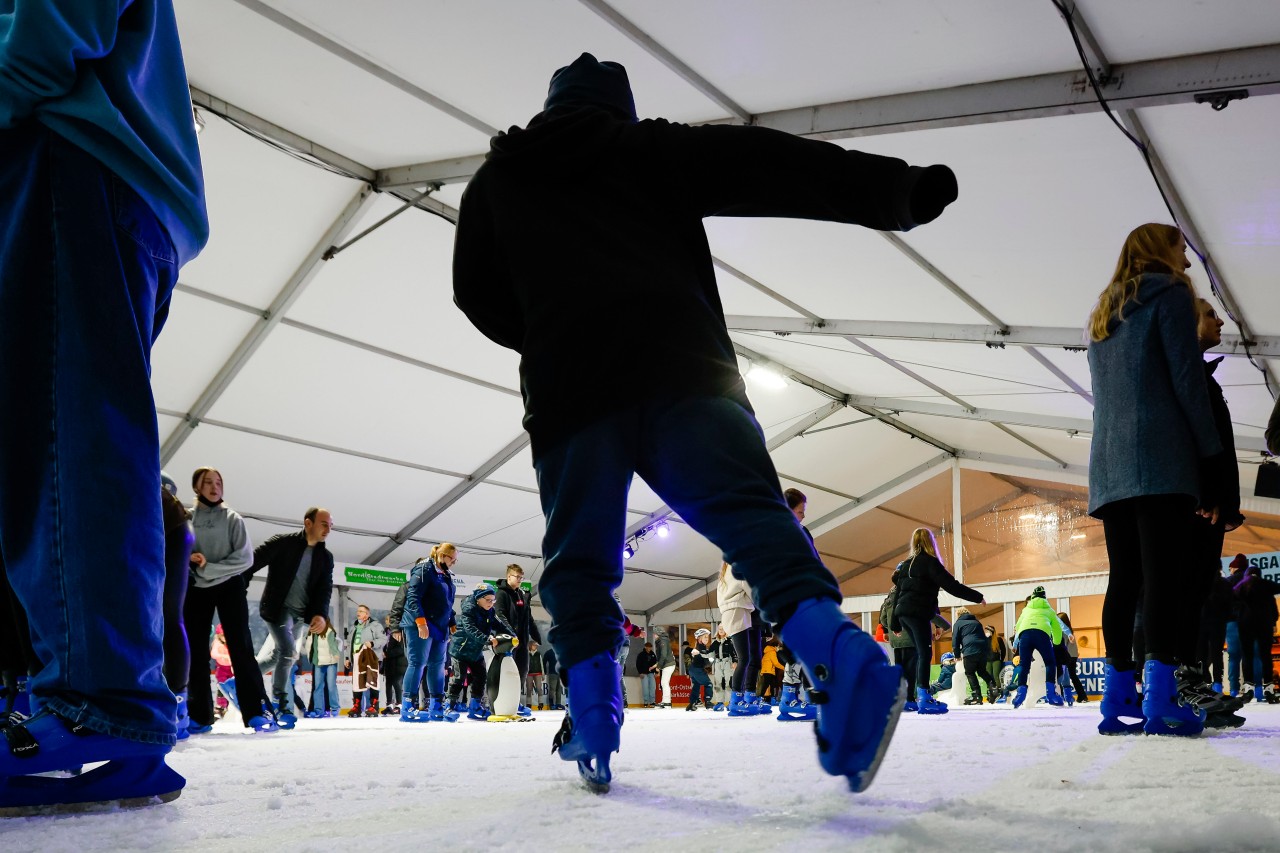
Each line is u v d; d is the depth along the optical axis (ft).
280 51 21.63
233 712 30.40
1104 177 18.25
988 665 45.57
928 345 33.81
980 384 39.70
